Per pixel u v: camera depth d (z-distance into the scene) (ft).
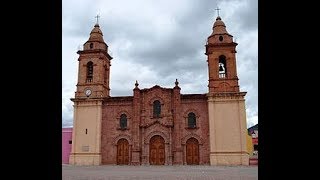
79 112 152.35
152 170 91.61
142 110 148.77
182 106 146.00
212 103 141.90
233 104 140.67
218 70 145.59
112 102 151.74
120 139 147.95
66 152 163.53
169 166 127.75
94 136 148.56
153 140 145.59
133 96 150.00
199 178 57.26
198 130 142.20
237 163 134.92
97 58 155.94
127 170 91.30
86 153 147.43
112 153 147.13
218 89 143.43
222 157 136.36
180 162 139.64
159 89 149.18
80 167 116.88
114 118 150.30
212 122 140.05
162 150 143.74
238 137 137.39
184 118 144.77
